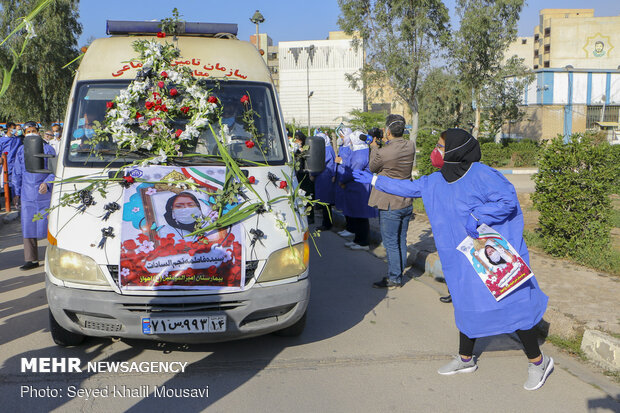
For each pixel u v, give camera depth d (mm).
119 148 5090
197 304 4293
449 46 27203
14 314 5953
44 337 5246
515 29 27312
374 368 4645
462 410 3947
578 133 7836
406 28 25938
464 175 4203
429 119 36500
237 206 4629
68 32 37156
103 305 4188
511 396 4152
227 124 5445
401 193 4703
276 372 4551
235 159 5195
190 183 4754
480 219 4062
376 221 11156
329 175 11070
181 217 4480
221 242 4379
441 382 4391
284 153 5430
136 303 4199
